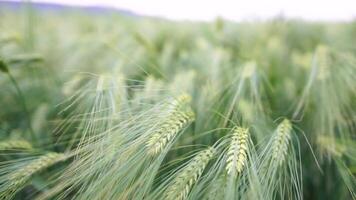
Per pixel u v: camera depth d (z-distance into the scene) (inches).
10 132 24.6
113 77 22.5
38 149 22.3
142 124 19.0
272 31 55.9
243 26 53.1
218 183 17.2
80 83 27.5
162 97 22.2
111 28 55.0
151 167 17.7
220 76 28.0
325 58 26.5
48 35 41.6
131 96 24.6
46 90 29.0
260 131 21.2
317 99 25.5
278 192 19.7
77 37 40.4
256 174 17.2
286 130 19.4
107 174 17.9
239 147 17.5
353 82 26.0
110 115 20.4
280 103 28.4
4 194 18.7
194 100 25.0
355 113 25.8
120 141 18.6
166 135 18.1
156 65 34.1
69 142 23.7
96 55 36.9
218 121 22.4
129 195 17.7
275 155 18.4
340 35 42.2
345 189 23.8
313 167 25.5
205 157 18.0
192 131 23.0
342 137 23.8
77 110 23.2
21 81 28.5
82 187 18.3
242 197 17.2
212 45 41.0
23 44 31.2
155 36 51.9
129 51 35.9
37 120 25.7
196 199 17.3
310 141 25.4
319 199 25.3
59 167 23.7
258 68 26.5
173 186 17.3
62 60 34.8
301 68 32.9
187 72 28.7
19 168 20.1
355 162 22.9
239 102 23.1
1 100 27.1
